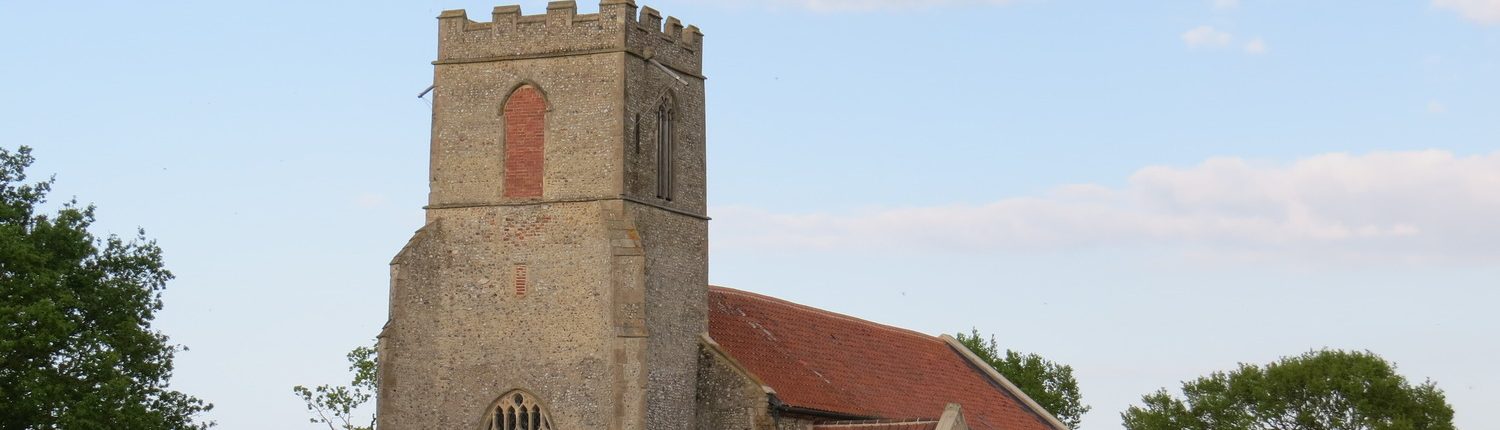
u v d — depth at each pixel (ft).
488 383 230.48
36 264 226.58
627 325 224.74
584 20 233.76
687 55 244.83
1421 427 336.08
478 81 237.25
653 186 235.40
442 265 234.79
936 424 232.94
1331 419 338.34
